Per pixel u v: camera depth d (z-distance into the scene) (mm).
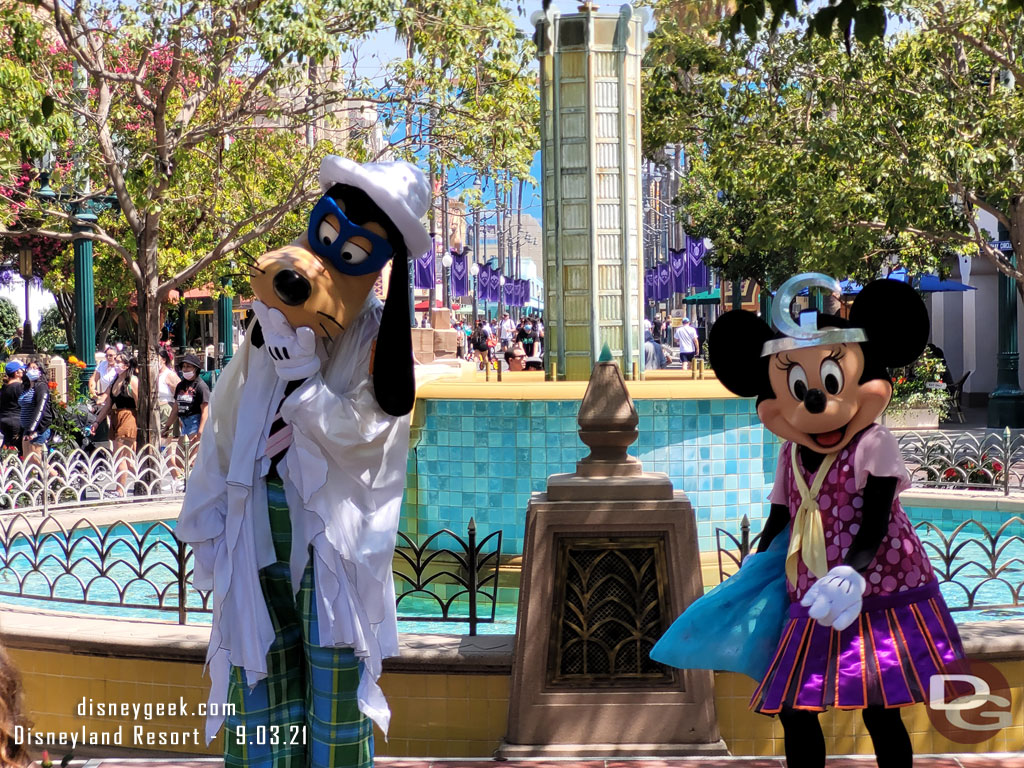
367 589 3816
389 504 3932
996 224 23766
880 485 3801
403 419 3945
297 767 3973
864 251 16531
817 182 15828
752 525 7938
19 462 10406
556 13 8445
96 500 10812
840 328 3971
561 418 7770
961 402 24828
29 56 11969
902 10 14336
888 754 3871
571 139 8445
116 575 8531
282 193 16391
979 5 13773
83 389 18281
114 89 15211
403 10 13031
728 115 16969
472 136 14227
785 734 3963
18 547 9516
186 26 12734
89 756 5254
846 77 14875
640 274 8570
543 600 4895
